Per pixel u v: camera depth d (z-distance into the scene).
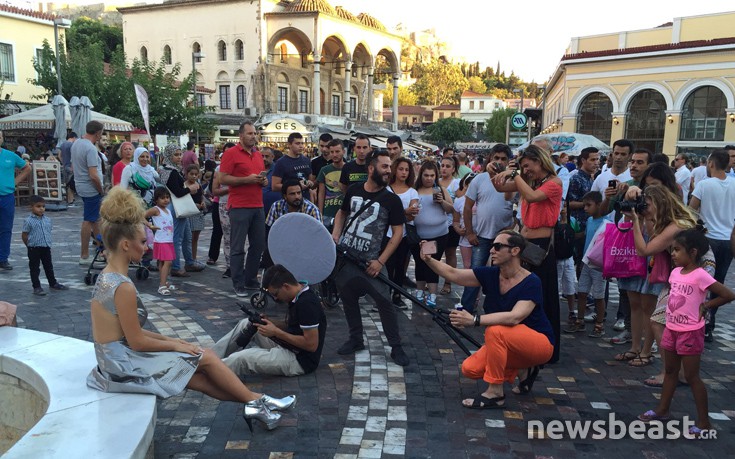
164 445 3.47
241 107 45.78
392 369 4.79
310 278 4.87
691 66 26.06
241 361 4.49
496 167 5.52
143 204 3.30
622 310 6.02
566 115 30.50
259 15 44.00
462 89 137.75
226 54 45.75
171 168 7.93
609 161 8.90
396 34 54.38
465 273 4.23
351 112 54.84
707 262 3.99
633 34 28.22
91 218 8.38
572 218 6.55
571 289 6.00
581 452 3.48
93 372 3.28
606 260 5.00
